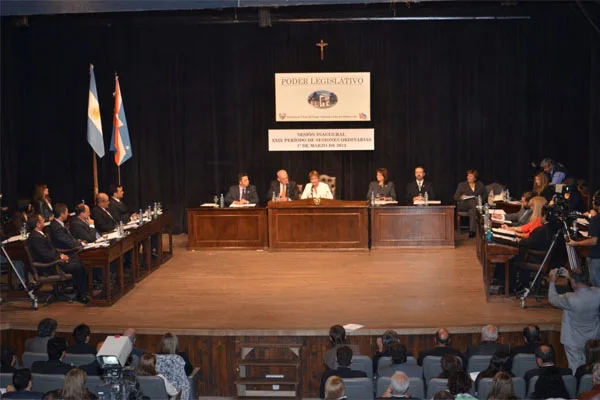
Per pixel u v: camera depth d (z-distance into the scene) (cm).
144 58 1380
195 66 1379
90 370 637
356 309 883
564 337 746
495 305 892
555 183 1208
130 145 1318
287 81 1368
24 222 1018
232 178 1398
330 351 693
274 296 947
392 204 1214
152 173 1402
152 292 977
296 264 1119
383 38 1359
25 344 782
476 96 1363
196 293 969
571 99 1349
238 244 1222
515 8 1320
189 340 812
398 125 1376
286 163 1395
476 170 1338
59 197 1410
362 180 1395
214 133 1391
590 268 858
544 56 1347
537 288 925
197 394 728
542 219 962
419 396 598
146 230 1062
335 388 505
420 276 1036
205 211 1221
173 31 1373
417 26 1354
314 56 1367
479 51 1355
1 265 1117
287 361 801
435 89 1366
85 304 928
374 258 1148
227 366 812
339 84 1366
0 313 892
